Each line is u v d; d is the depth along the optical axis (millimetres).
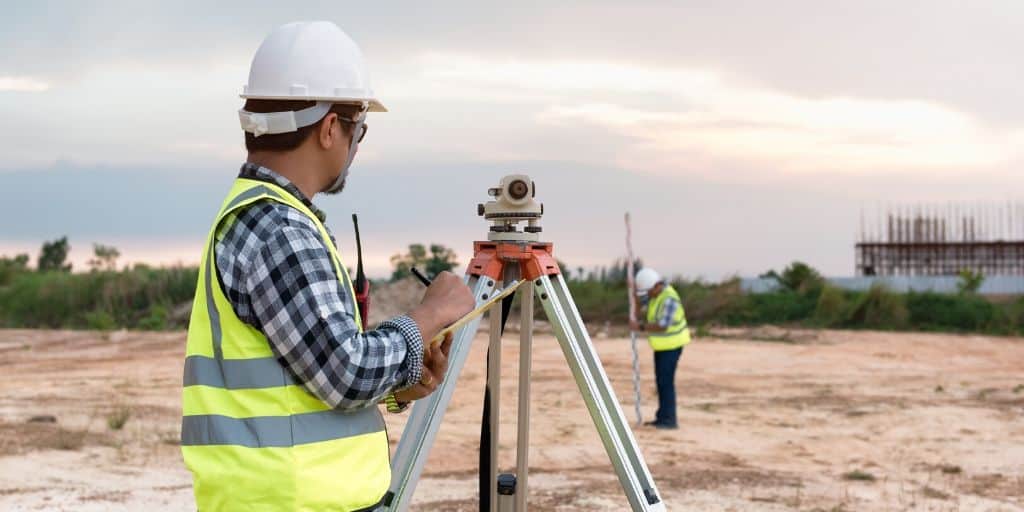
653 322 11281
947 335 24719
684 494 7734
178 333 24109
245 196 2328
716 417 12125
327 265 2279
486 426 3828
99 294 27578
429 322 2451
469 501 7367
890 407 13164
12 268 31703
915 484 8383
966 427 11609
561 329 3658
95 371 16297
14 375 15656
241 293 2264
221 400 2293
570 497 7496
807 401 13688
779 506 7391
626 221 11445
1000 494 8016
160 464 8734
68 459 8797
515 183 3680
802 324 26797
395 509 3400
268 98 2404
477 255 3762
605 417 3553
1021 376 16844
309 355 2213
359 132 2521
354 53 2496
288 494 2252
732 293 28047
